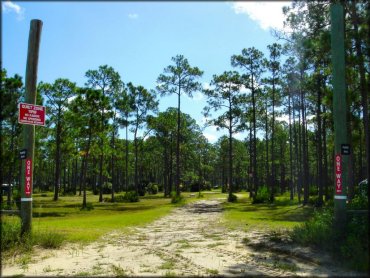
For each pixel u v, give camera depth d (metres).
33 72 11.43
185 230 15.42
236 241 11.59
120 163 69.31
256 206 31.03
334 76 9.33
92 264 8.68
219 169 95.44
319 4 12.66
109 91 41.31
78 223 18.56
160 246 11.23
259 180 75.19
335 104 9.22
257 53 37.12
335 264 7.41
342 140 9.05
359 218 8.72
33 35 11.48
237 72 37.91
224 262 8.59
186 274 7.48
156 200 45.28
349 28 11.17
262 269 7.68
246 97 38.50
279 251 9.24
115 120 44.31
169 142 57.56
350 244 7.57
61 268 8.27
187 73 40.00
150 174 94.44
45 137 45.56
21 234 10.59
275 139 54.09
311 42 11.68
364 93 10.73
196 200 42.12
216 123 39.25
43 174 85.31
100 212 27.92
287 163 64.62
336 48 9.32
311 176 69.56
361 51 10.27
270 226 15.15
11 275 7.61
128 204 37.66
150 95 46.09
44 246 10.65
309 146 51.00
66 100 44.56
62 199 48.03
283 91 32.06
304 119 30.67
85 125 33.03
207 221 19.27
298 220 17.97
